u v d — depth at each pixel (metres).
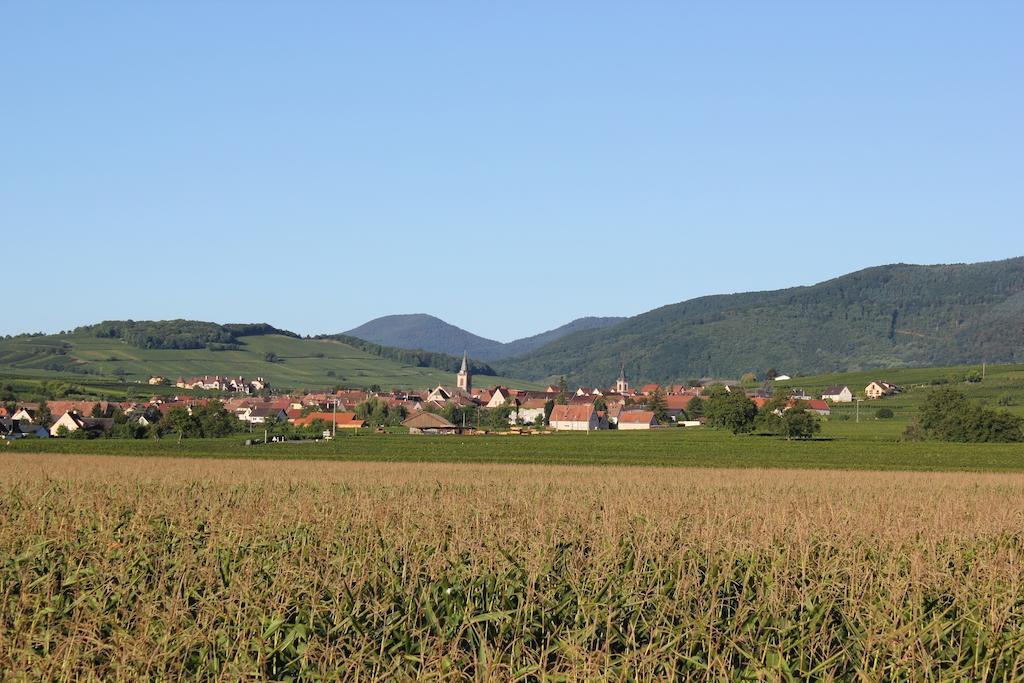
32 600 15.84
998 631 14.71
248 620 14.32
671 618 15.02
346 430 166.50
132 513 28.41
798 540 21.36
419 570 17.14
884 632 14.31
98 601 15.87
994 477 66.81
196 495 38.94
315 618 14.67
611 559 18.67
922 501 42.25
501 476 64.38
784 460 95.38
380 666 13.21
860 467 86.06
